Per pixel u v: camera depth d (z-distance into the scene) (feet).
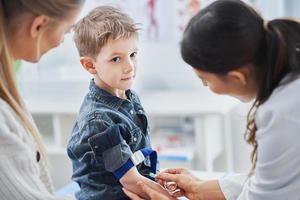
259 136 2.56
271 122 2.48
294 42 2.51
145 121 3.57
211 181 3.40
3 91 2.57
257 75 2.59
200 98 6.97
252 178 2.79
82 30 3.32
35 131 2.74
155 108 6.48
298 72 2.55
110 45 3.21
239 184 3.28
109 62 3.24
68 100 7.19
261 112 2.54
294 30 2.53
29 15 2.47
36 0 2.42
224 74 2.57
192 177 3.55
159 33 7.49
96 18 3.34
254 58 2.53
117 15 3.39
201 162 6.56
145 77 7.93
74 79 7.34
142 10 7.38
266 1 6.96
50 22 2.53
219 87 2.69
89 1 6.86
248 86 2.65
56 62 7.45
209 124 6.42
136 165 3.34
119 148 3.17
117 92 3.46
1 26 2.45
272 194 2.57
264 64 2.54
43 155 2.84
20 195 2.39
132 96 3.61
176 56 7.66
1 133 2.39
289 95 2.48
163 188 3.36
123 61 3.26
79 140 3.29
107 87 3.40
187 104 6.62
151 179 3.47
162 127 7.57
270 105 2.51
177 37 7.41
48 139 7.50
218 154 6.80
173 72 7.78
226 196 3.27
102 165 3.27
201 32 2.53
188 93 7.44
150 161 3.52
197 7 7.08
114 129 3.17
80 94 7.31
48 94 7.42
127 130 3.32
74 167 3.49
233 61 2.49
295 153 2.44
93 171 3.35
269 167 2.52
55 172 7.19
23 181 2.42
